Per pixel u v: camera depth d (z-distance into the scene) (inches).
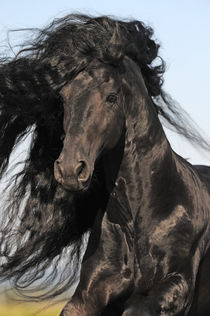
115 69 274.7
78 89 267.0
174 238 291.3
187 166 314.8
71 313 294.4
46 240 338.6
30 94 293.9
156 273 290.2
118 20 303.0
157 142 291.0
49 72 274.5
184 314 290.5
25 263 349.7
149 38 308.7
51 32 294.8
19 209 335.6
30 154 327.6
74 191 259.9
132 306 277.1
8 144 326.3
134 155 287.1
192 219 296.8
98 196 318.3
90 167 260.5
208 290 318.7
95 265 296.4
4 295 377.7
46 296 368.5
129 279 292.7
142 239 291.6
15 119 322.3
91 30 280.8
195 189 306.7
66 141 259.9
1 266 348.2
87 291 295.7
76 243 354.9
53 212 332.5
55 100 298.2
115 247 295.7
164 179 292.2
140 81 289.6
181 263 291.0
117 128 274.8
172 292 281.1
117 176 290.4
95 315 297.1
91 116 264.1
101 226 299.9
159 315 274.8
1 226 340.5
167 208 293.0
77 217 335.9
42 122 315.6
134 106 284.4
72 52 273.1
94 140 265.3
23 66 293.0
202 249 304.0
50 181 328.2
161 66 312.8
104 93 268.4
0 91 299.4
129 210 292.2
